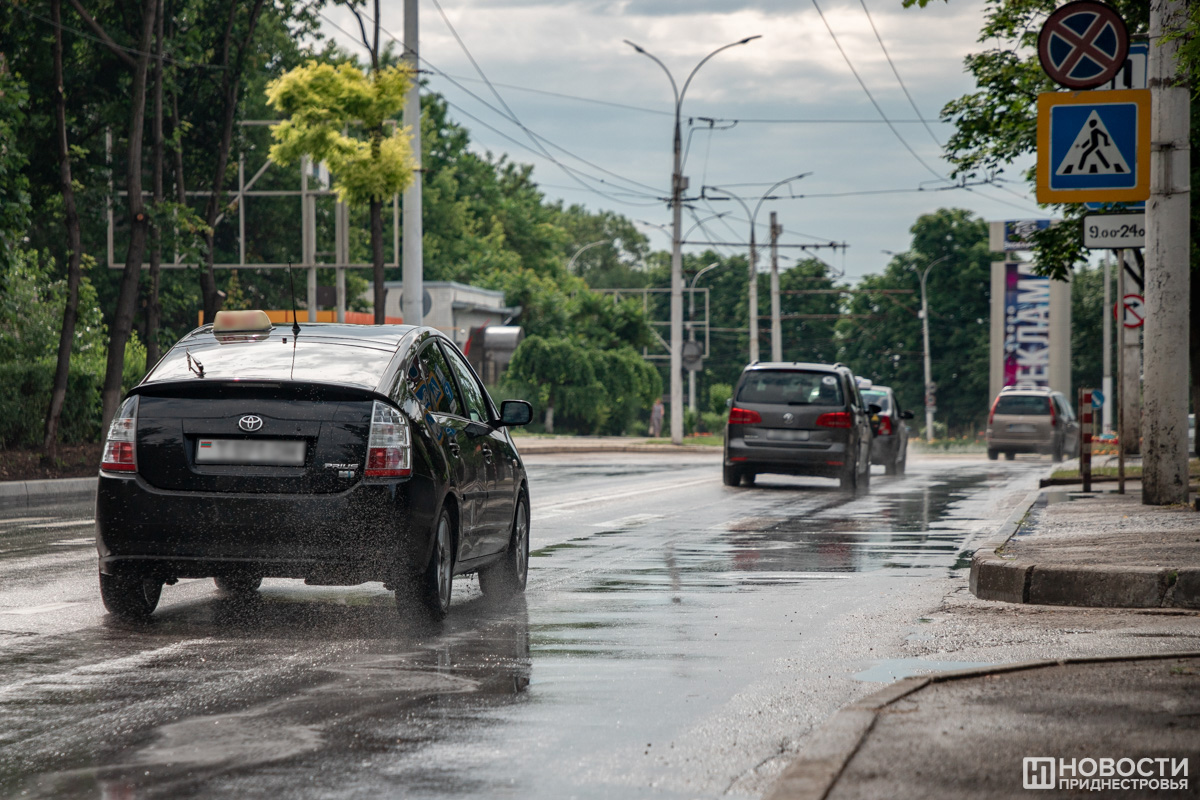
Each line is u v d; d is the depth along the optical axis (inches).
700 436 3855.8
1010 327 3909.9
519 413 579.2
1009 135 1341.0
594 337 3870.6
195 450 465.1
